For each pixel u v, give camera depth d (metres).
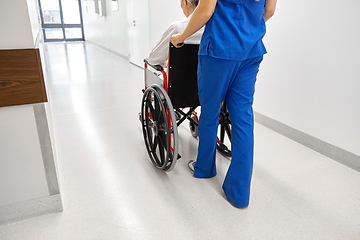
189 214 1.34
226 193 1.46
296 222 1.31
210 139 1.50
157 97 1.49
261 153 1.99
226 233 1.23
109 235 1.20
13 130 1.12
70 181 1.60
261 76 2.44
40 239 1.17
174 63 1.47
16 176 1.20
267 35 2.30
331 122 1.89
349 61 1.70
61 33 11.20
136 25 5.37
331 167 1.82
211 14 1.16
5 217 1.25
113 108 2.95
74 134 2.27
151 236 1.20
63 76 4.53
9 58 0.99
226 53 1.18
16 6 0.96
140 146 2.08
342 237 1.22
